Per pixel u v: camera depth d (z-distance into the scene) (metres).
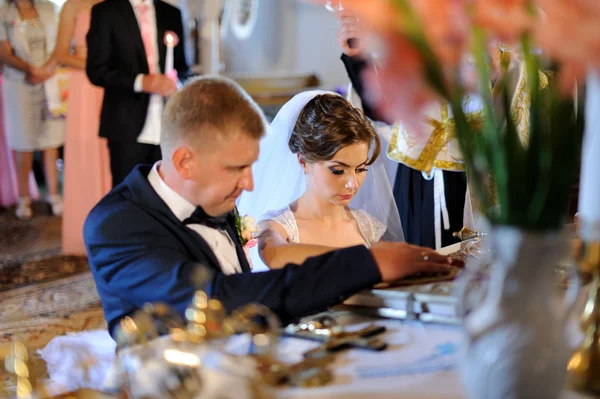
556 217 0.90
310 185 2.15
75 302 3.92
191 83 1.49
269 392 1.00
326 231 2.18
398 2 0.84
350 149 2.04
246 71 9.23
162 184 1.58
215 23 5.74
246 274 1.42
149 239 1.51
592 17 0.82
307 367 1.13
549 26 0.85
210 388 0.96
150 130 4.19
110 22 4.04
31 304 3.87
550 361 0.90
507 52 2.20
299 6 8.65
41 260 4.84
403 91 0.87
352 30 2.75
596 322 1.10
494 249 0.93
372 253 1.42
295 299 1.36
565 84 0.88
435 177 2.85
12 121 6.17
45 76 5.82
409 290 1.38
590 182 1.39
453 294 1.33
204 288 1.39
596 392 1.06
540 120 0.90
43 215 6.44
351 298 1.43
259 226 2.12
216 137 1.44
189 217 1.59
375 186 2.62
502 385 0.91
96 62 4.07
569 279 1.50
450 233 2.89
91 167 4.72
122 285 1.49
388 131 2.95
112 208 1.55
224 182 1.49
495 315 0.92
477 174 0.93
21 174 6.30
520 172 0.89
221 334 1.08
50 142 6.28
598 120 1.34
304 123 2.08
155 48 4.16
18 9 5.76
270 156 2.31
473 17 0.86
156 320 1.44
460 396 1.04
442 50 0.88
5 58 5.77
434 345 1.25
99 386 1.35
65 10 4.53
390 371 1.14
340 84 8.45
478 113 1.59
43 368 2.29
